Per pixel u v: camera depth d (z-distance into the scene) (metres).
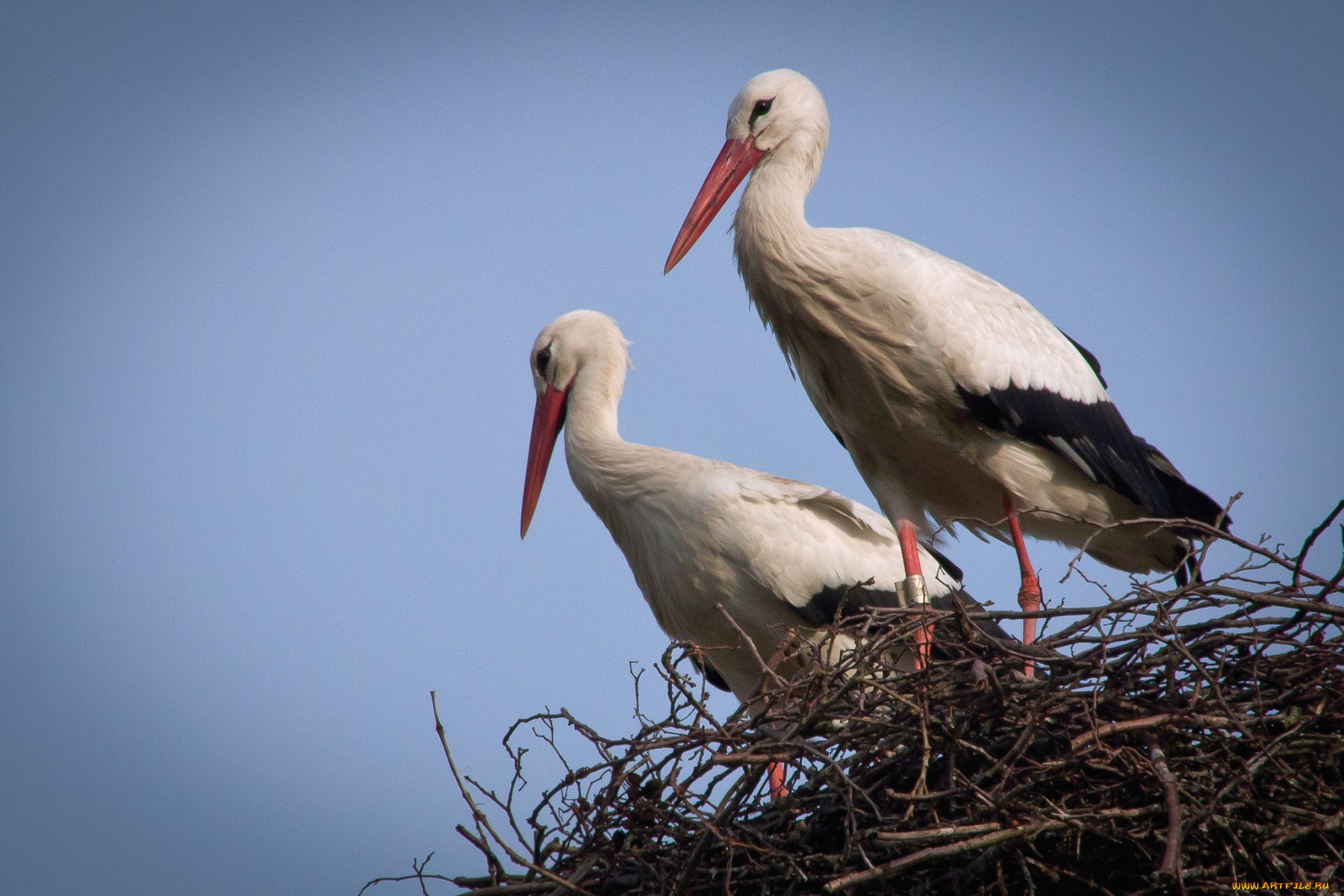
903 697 9.57
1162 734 9.07
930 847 8.84
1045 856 9.12
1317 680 9.23
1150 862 8.88
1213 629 9.65
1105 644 9.45
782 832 9.92
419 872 10.12
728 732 9.72
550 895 9.87
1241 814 8.95
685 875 9.31
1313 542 9.55
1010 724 9.56
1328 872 8.54
